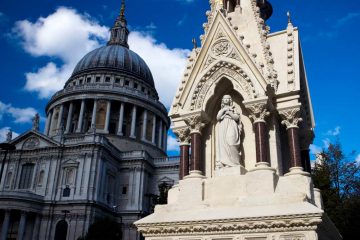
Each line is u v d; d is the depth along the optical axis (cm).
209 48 1697
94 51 14588
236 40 1633
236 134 1555
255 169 1410
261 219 1251
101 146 9550
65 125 12612
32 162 9738
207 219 1337
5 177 9681
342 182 3616
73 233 8562
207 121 1675
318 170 3481
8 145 4997
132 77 13675
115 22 16100
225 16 1722
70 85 13800
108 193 9919
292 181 1387
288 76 1588
